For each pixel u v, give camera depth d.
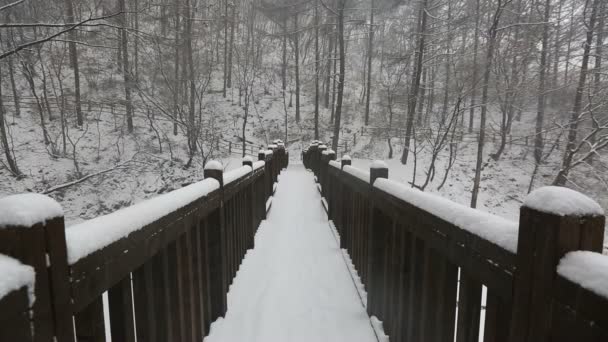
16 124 18.56
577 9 13.74
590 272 0.65
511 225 1.01
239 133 27.84
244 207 4.12
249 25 30.48
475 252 1.15
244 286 3.30
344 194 4.47
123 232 1.15
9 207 0.73
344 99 35.09
